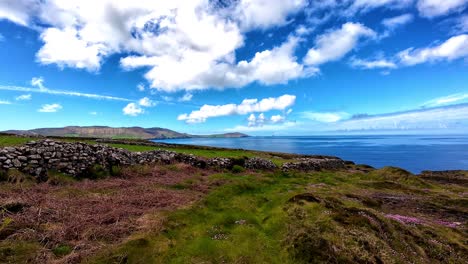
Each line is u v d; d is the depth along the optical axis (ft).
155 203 49.52
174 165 91.30
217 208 51.96
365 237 36.52
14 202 37.70
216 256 32.71
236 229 42.06
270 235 40.73
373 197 81.92
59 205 41.52
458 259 39.78
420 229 50.42
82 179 62.54
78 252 28.96
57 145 64.08
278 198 61.57
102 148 75.51
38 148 60.64
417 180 124.06
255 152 240.12
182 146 220.02
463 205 79.46
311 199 51.13
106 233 34.19
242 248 35.40
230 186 69.46
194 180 74.33
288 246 35.60
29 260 26.50
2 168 52.85
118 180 65.31
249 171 108.17
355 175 139.33
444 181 156.25
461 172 191.83
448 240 46.06
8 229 30.55
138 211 43.73
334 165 175.73
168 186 65.05
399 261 33.96
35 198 43.21
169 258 30.96
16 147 58.29
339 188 91.61
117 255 29.01
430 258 39.04
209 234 39.32
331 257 32.58
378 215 45.93
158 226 37.88
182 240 36.01
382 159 435.94
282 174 110.42
